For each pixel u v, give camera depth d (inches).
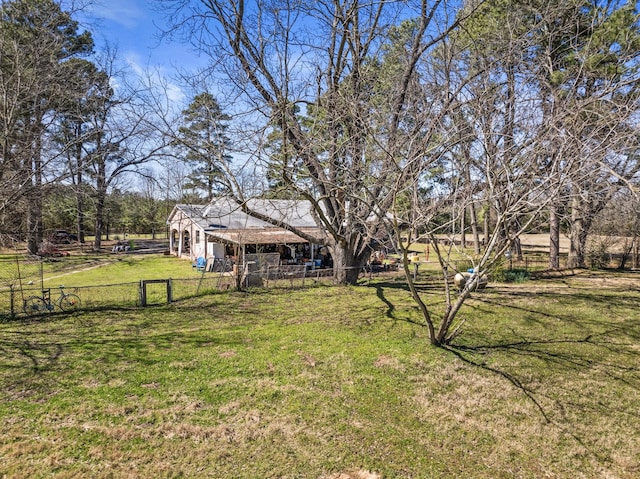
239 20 424.2
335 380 253.3
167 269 850.8
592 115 282.5
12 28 480.1
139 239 1761.8
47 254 1005.8
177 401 224.4
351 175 360.8
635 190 186.1
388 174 339.0
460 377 259.3
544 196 273.0
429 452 181.6
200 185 951.0
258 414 211.3
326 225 502.0
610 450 186.1
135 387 241.0
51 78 458.9
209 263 820.6
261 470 166.4
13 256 1017.5
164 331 358.6
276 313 426.0
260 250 858.1
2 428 193.9
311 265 805.9
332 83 450.6
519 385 249.1
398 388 243.3
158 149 473.4
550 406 224.7
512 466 173.0
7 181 406.9
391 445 186.1
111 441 184.5
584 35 453.7
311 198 410.9
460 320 389.4
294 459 174.2
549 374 265.1
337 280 603.2
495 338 336.5
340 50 486.0
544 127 279.4
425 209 282.0
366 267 789.2
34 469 163.2
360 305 460.4
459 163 287.0
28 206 464.8
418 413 215.3
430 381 252.8
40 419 202.7
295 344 320.5
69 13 517.7
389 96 369.1
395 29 470.0
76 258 1047.0
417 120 304.8
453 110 293.1
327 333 350.0
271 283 594.6
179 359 287.4
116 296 499.8
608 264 799.7
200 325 378.9
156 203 1701.5
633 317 401.1
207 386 243.4
